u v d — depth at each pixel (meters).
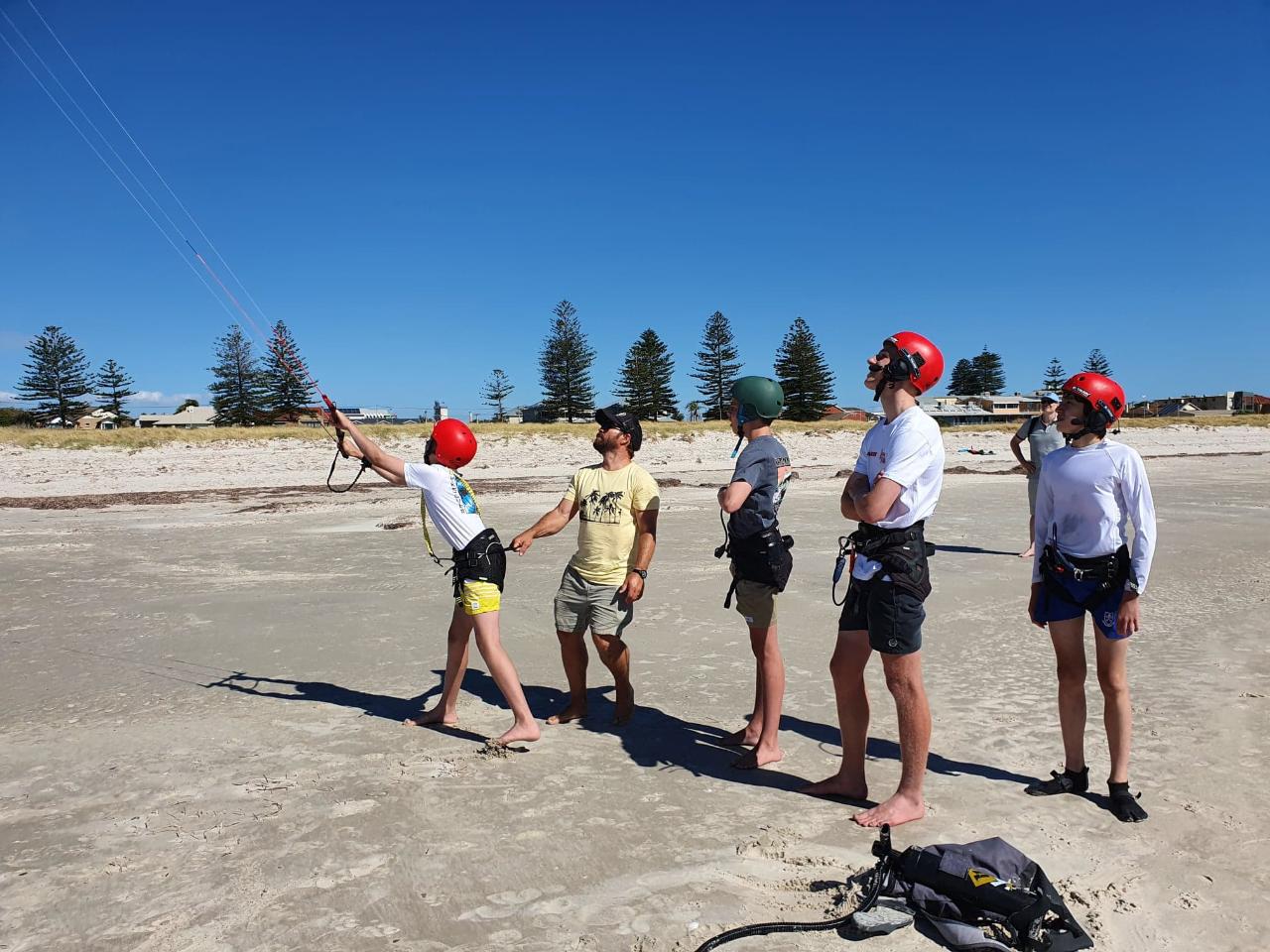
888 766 4.36
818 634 7.09
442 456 4.67
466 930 2.89
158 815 3.79
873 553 3.61
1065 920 2.86
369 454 4.57
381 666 6.24
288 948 2.79
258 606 8.29
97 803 3.93
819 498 18.50
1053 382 114.25
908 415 3.60
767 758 4.34
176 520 16.05
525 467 32.56
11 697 5.54
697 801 3.92
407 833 3.60
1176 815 3.71
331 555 11.48
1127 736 3.74
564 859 3.37
